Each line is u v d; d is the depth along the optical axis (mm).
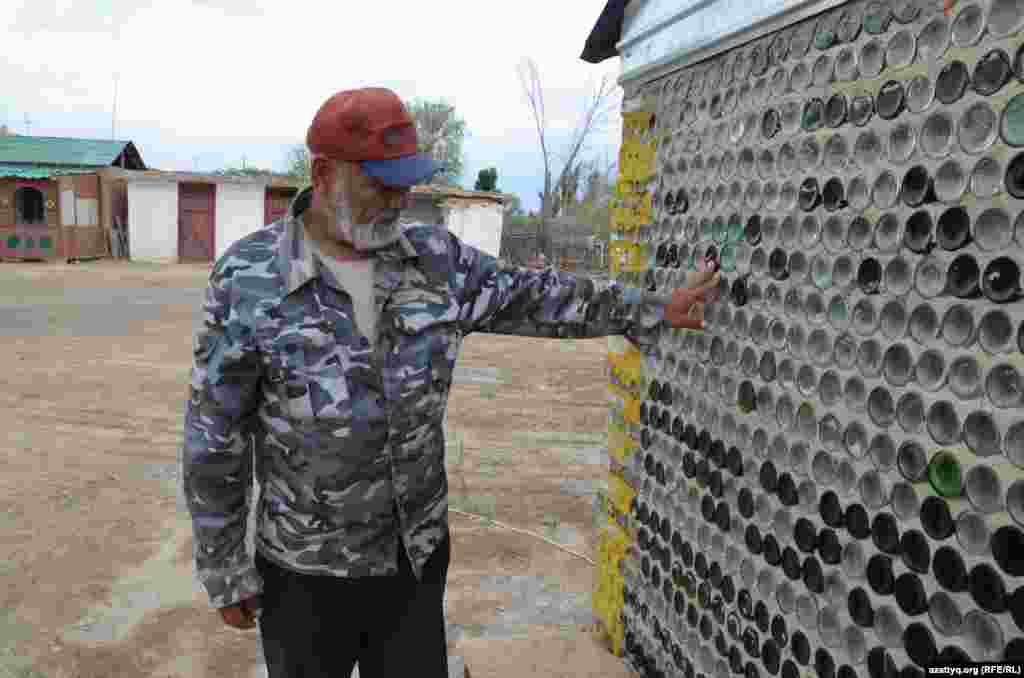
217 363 1526
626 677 2512
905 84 1462
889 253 1501
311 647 1669
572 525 4516
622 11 2588
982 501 1316
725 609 2053
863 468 1574
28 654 3059
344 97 1485
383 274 1567
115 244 25875
